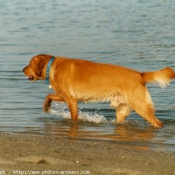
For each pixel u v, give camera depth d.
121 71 12.93
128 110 13.30
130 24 32.88
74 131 12.28
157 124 12.80
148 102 12.73
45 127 12.66
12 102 15.34
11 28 31.48
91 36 28.31
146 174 8.48
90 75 13.09
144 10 40.19
